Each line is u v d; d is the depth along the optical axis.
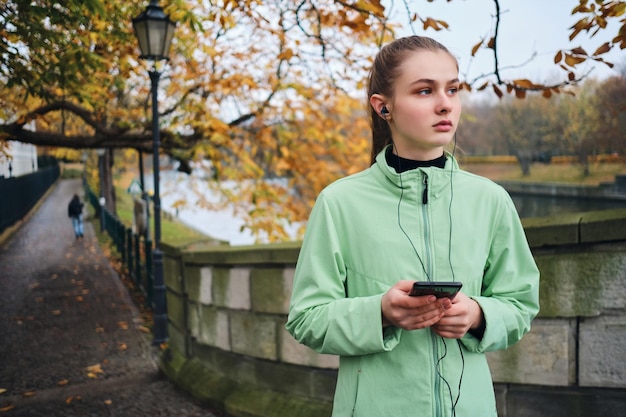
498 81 3.19
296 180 9.38
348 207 1.39
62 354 6.19
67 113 9.29
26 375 5.40
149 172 25.47
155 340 6.41
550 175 43.59
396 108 1.33
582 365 2.33
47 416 4.22
